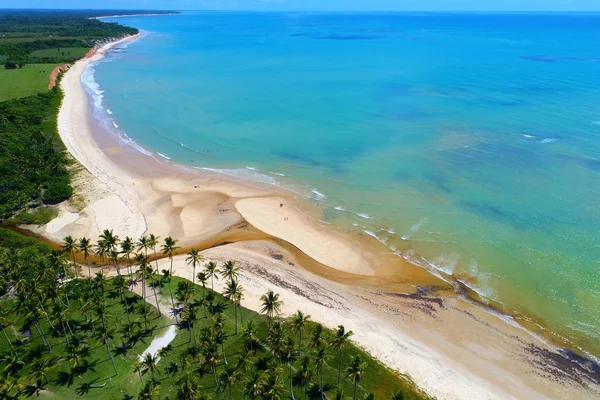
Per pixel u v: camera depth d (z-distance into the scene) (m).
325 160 101.38
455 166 95.25
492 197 82.81
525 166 93.88
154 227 76.81
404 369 49.44
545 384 48.31
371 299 60.50
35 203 82.00
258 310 57.22
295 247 71.75
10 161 89.88
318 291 61.84
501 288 61.62
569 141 105.19
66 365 48.38
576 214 76.44
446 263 66.88
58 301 53.06
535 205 79.62
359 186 89.31
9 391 44.50
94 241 71.88
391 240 72.62
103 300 54.06
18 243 68.00
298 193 87.62
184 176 95.06
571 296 59.59
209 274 57.31
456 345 53.25
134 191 88.19
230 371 42.69
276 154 105.38
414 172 93.81
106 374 47.50
